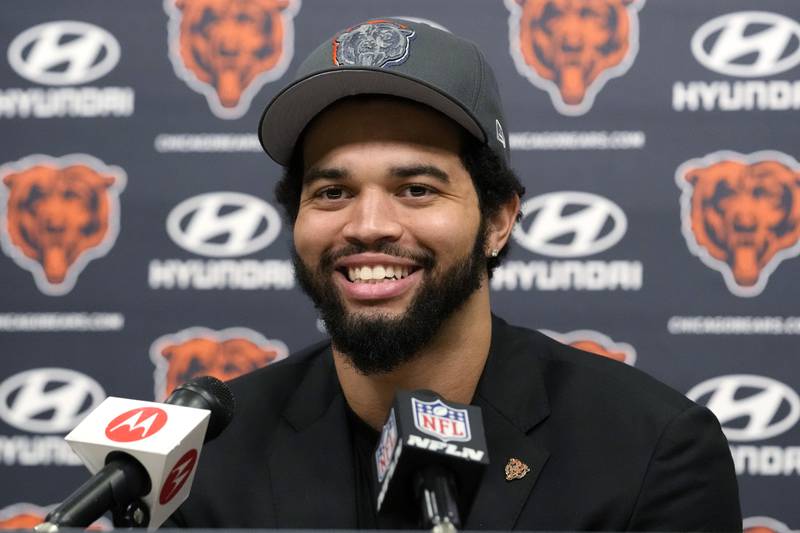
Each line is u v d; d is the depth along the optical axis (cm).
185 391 255
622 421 295
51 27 555
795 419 533
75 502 212
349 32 296
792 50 538
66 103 555
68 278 554
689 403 306
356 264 280
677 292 539
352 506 293
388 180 278
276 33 555
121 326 553
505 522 278
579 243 543
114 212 554
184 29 555
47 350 552
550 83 545
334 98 281
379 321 278
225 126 555
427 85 273
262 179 555
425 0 550
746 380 536
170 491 235
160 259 554
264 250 554
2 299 553
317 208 287
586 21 545
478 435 230
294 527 292
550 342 337
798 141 537
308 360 348
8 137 555
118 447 223
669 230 541
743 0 540
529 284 545
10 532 189
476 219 292
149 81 555
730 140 539
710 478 290
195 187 554
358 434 310
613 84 544
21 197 554
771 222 537
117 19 556
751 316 537
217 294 555
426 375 296
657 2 542
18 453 550
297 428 313
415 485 222
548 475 287
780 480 533
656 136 541
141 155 555
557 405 303
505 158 308
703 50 541
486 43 548
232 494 301
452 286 283
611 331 541
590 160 543
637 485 281
